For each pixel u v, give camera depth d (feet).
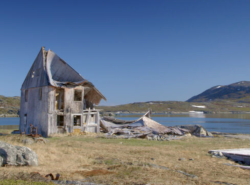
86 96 120.16
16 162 38.34
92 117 110.01
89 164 43.04
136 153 55.52
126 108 653.30
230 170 43.29
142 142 78.07
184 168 43.32
